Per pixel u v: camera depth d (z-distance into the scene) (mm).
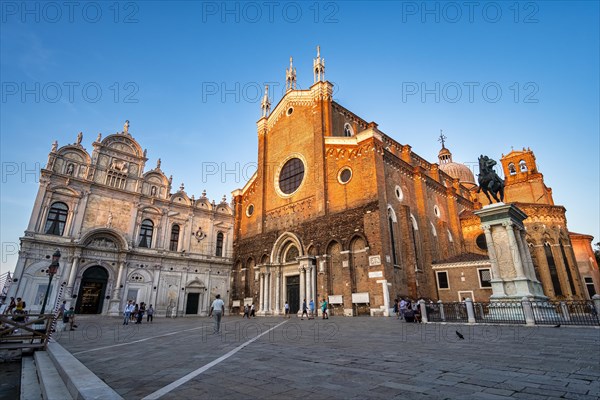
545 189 56969
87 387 5449
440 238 41562
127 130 43906
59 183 37156
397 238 33969
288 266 39688
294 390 5918
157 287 41875
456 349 10164
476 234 46281
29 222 34344
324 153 39125
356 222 33562
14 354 13031
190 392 5941
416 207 39469
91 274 37406
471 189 62281
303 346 11734
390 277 30531
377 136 35406
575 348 9852
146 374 7621
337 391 5762
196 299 45406
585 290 41656
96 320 32625
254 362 8766
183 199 47688
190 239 46531
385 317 27609
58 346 12094
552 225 42906
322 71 43562
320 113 40906
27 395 7137
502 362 7945
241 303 44531
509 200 58656
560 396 5188
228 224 51125
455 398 5180
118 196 41156
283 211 42406
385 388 5863
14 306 27609
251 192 49312
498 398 5145
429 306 22594
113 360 9742
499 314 19953
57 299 34000
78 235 36906
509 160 60688
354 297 31625
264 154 48156
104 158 41156
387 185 35562
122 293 38781
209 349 11594
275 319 31688
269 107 51688
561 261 41125
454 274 35625
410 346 11039
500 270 22078
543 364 7629
